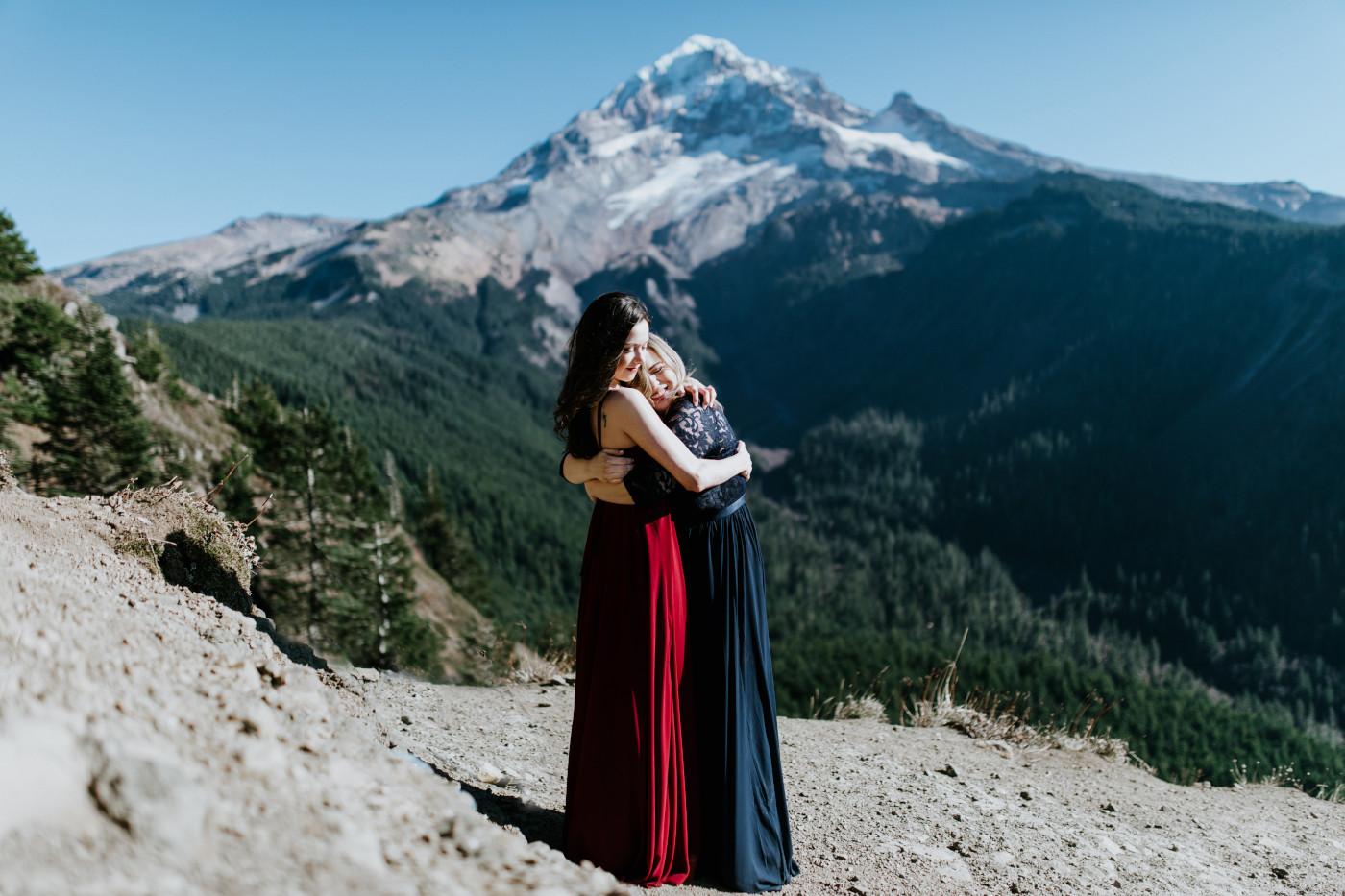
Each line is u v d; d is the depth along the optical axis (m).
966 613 155.12
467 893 1.30
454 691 4.55
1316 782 5.59
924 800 3.76
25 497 2.79
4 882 0.86
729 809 2.49
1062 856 3.32
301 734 1.60
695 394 2.62
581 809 2.44
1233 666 145.12
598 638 2.52
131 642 1.56
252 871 1.08
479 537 125.62
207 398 52.34
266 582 33.19
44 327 31.05
